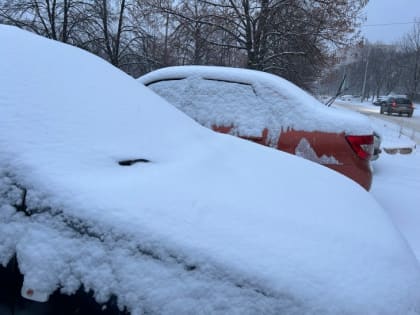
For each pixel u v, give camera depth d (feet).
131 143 6.57
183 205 5.17
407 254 5.70
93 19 56.65
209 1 46.96
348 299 4.36
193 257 4.50
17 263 4.65
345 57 46.14
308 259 4.72
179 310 4.26
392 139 39.99
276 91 14.32
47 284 4.52
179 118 8.72
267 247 4.75
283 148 13.66
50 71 6.73
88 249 4.62
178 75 16.08
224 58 49.80
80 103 6.57
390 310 4.43
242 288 4.35
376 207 7.45
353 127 13.34
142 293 4.36
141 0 46.96
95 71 7.73
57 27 56.95
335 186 7.66
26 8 54.49
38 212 4.83
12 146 5.25
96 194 5.01
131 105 7.56
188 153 7.17
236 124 14.37
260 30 45.03
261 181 6.66
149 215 4.87
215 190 5.79
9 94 5.87
